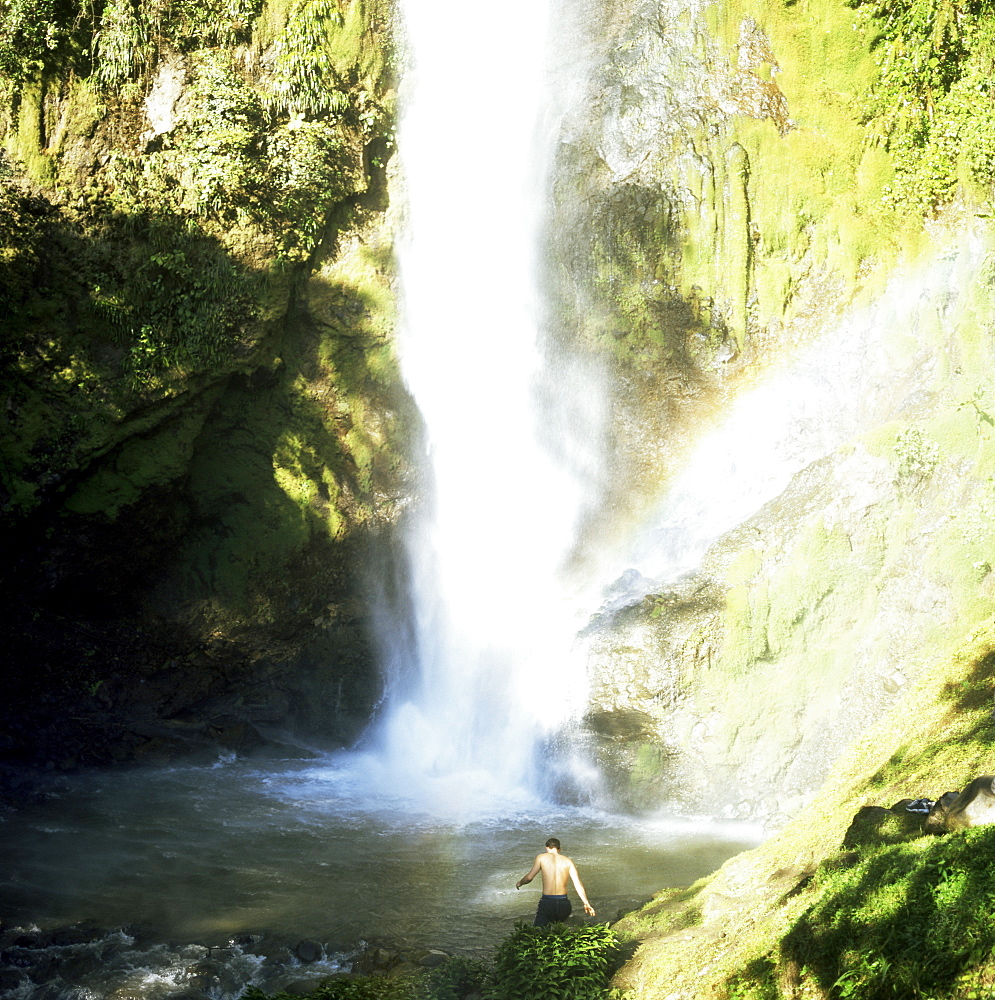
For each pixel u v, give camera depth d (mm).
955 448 19250
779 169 26562
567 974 10484
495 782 22219
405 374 26531
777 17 27359
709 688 19797
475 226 28531
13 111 21766
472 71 28625
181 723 23438
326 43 25188
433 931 14023
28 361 21344
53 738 21469
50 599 22688
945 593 18266
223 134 23391
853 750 14555
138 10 22922
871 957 7617
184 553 24594
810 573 19781
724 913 11328
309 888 15672
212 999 12203
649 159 27203
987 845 7887
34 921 14039
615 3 29312
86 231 22266
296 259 24516
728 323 26484
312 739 24672
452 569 27094
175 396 22891
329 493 25297
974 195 24109
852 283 25594
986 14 24469
